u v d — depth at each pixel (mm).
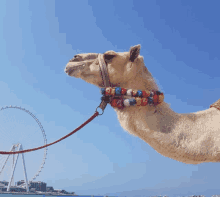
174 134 3961
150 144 4117
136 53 4117
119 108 4129
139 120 4070
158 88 4340
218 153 3857
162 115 4113
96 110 4117
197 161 3959
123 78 4195
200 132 3994
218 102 4426
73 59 4582
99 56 4320
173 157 4020
